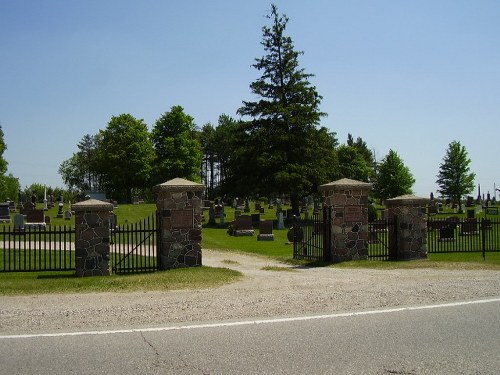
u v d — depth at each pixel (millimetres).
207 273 13234
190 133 82562
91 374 5352
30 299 9625
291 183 44406
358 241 17391
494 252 20812
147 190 80938
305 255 19062
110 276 13789
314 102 48812
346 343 6395
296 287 10805
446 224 23562
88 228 14352
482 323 7402
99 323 7480
